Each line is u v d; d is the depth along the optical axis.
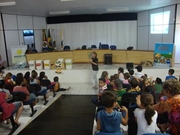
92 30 12.74
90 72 8.09
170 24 9.07
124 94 3.64
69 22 12.80
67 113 4.69
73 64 9.80
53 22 12.92
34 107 5.18
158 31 10.12
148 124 2.27
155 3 8.38
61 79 8.28
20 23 10.89
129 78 5.03
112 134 2.01
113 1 7.56
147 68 7.94
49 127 3.85
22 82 4.46
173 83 1.94
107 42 12.79
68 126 3.88
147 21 11.09
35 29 12.06
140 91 3.92
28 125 3.95
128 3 8.24
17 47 8.82
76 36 12.95
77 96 6.34
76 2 7.47
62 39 12.55
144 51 8.80
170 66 8.04
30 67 8.50
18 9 8.76
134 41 12.57
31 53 9.09
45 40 11.96
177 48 8.97
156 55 8.27
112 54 9.62
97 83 7.92
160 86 4.41
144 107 2.38
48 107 5.20
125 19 12.32
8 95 4.16
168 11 9.12
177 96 1.93
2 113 3.41
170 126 1.98
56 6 8.38
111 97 2.13
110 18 12.42
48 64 8.38
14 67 8.80
